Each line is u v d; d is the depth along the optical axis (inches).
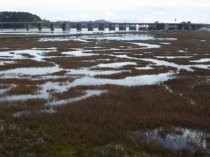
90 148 599.8
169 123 766.5
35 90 1111.0
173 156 577.9
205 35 5246.1
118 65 1786.4
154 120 775.7
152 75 1470.2
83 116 792.3
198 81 1291.8
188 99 1001.5
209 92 1090.7
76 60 1968.5
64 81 1293.1
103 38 4581.7
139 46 3149.6
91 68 1665.8
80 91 1097.4
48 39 4200.3
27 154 569.3
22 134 661.9
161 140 664.4
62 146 605.6
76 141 629.3
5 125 719.7
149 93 1067.9
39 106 898.1
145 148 609.6
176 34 5575.8
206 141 666.2
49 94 1065.5
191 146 636.1
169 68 1667.1
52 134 663.1
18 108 867.4
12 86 1179.9
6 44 3243.1
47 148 595.2
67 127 706.2
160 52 2534.5
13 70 1583.4
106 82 1294.3
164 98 999.6
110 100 968.3
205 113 849.5
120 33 6097.4
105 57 2159.2
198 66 1769.2
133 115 813.9
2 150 581.3
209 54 2389.3
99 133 674.2
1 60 1934.1
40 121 746.8
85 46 3090.6
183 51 2618.1
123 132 691.4
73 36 5014.8
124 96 1019.3
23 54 2309.3
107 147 611.5
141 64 1828.2
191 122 771.4
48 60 1961.1
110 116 799.7
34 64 1776.6
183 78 1358.3
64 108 871.7
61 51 2588.6
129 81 1322.6
